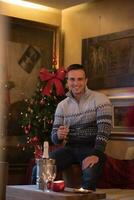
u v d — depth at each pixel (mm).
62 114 3385
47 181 2506
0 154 4527
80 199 2297
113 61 4430
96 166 2977
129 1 4371
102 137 3113
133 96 4172
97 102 3254
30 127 4395
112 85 4414
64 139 3285
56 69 4496
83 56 4801
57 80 4422
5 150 4570
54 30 5109
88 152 3195
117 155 4281
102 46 4570
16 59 4738
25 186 2660
